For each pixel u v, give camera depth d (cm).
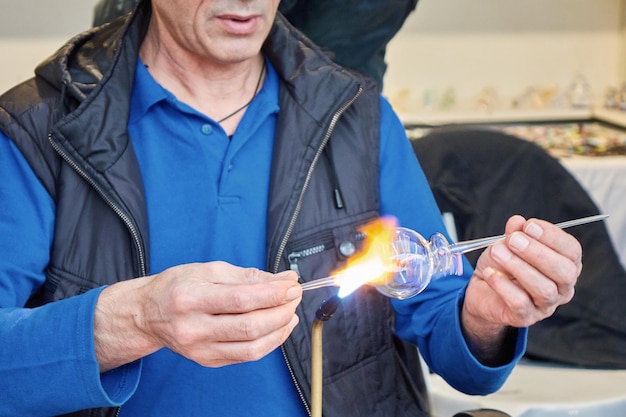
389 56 455
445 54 459
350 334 149
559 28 460
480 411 146
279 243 142
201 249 143
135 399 141
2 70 416
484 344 143
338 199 149
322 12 194
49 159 142
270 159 150
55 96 145
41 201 141
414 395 161
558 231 122
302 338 143
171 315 110
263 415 142
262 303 107
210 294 108
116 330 119
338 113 150
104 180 139
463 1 453
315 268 147
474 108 457
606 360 236
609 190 352
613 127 435
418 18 453
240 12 138
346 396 148
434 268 121
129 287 121
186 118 147
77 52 154
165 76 151
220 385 141
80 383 121
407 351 172
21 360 122
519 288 125
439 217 161
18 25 412
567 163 353
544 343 239
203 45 141
